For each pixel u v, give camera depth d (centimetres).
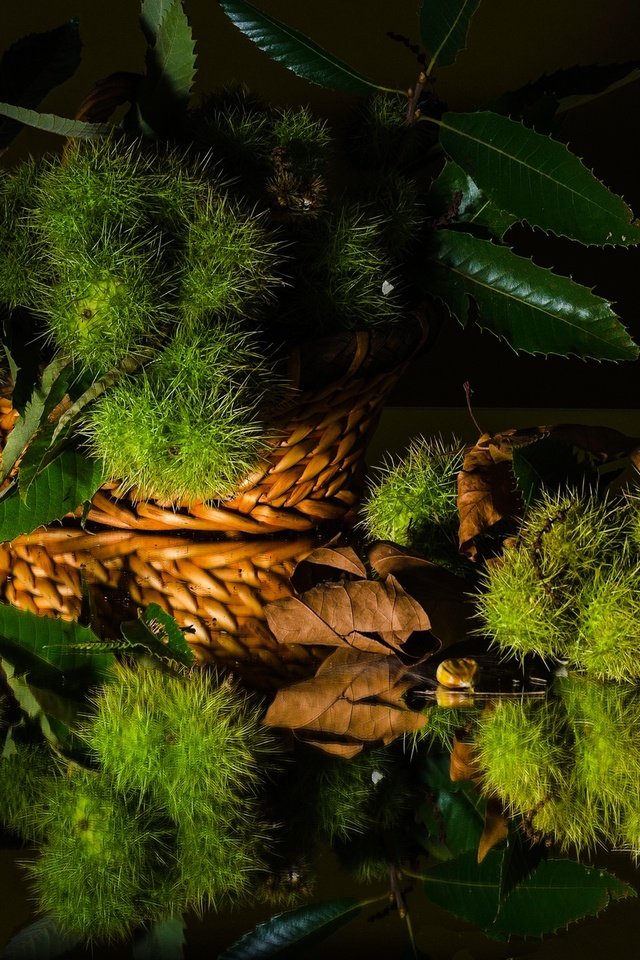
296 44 142
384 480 129
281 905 91
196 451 124
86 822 99
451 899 92
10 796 101
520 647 113
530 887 94
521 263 141
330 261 134
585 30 232
